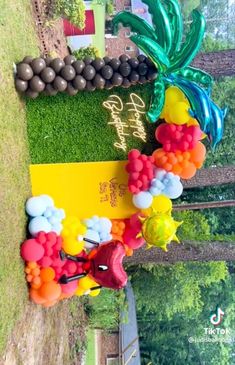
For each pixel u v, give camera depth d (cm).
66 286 364
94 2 809
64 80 355
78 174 379
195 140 368
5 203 323
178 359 1108
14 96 353
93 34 800
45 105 375
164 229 363
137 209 385
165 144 370
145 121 376
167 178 371
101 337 803
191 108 357
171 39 353
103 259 357
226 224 1016
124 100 373
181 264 934
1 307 309
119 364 819
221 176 670
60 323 530
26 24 490
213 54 567
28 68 352
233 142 1027
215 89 1027
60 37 687
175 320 1079
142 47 349
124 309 833
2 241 313
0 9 382
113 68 357
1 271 309
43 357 434
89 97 374
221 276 977
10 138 342
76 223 368
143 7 897
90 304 738
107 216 384
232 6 1243
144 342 1097
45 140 378
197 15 348
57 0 600
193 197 987
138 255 678
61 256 354
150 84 369
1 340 312
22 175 360
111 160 380
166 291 946
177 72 356
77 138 378
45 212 359
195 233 876
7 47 363
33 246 342
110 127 378
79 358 640
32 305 380
